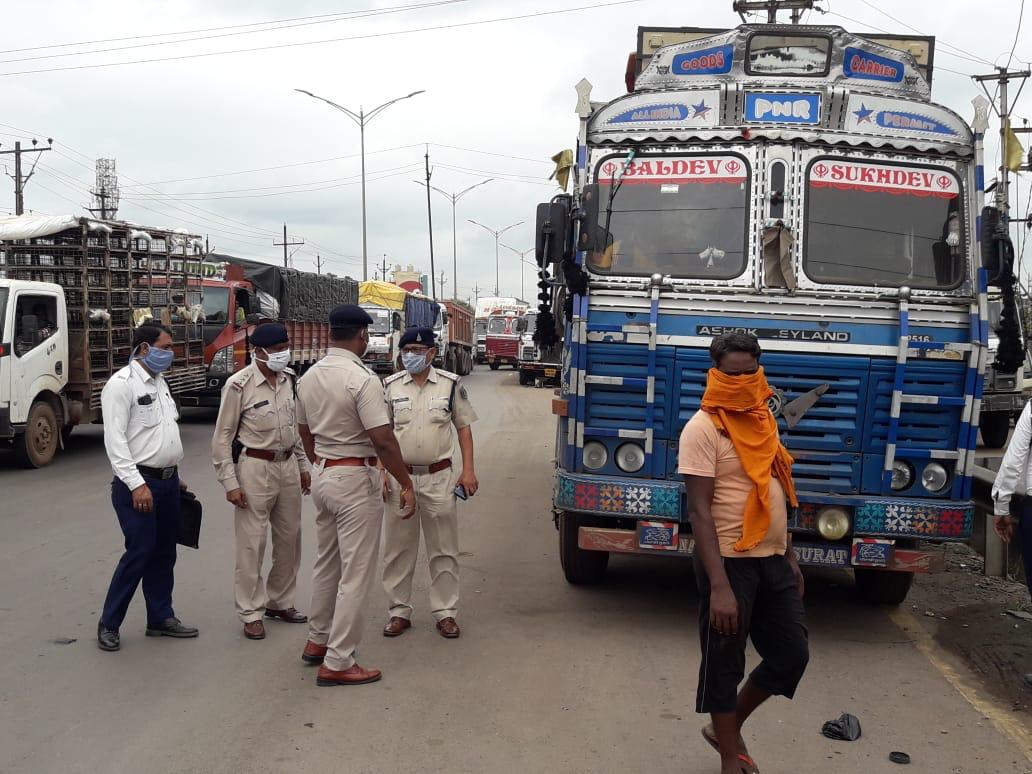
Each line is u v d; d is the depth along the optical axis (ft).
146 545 17.44
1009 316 19.86
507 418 65.26
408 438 18.71
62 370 40.24
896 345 18.57
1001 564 20.38
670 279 19.26
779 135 19.62
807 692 16.24
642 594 22.15
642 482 18.72
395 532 18.81
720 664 12.06
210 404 61.62
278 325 18.61
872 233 19.45
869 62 20.03
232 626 19.16
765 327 18.72
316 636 17.03
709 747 13.87
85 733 13.91
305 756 13.26
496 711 15.03
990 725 14.88
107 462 41.01
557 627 19.53
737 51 19.90
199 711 14.79
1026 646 18.88
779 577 12.32
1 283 37.40
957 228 19.52
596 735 14.19
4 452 43.96
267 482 18.67
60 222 39.75
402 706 15.15
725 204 19.66
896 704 15.74
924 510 18.20
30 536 26.53
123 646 17.79
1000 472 16.42
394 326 94.12
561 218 19.17
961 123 19.89
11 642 17.85
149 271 46.73
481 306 158.51
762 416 12.28
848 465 18.62
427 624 19.57
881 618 20.80
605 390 19.21
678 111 19.99
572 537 21.74
